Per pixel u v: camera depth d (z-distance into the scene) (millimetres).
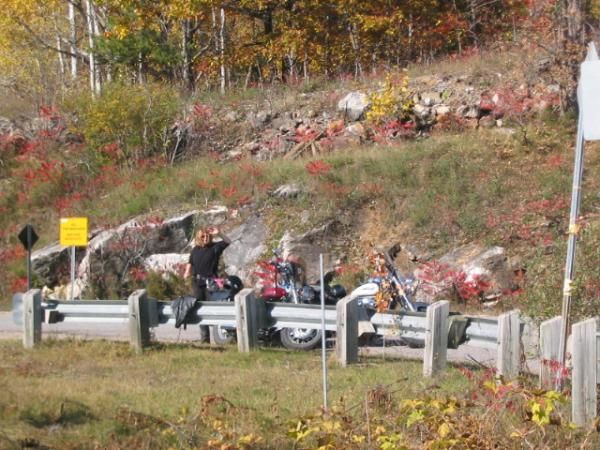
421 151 33188
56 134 40562
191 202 33688
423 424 11828
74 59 54844
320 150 36562
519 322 15852
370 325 18641
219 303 20250
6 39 52719
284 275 22484
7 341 21719
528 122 34406
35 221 36469
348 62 48500
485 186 30625
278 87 42219
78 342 21156
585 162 31344
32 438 11695
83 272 31625
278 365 18469
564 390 13492
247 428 12758
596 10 37469
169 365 18391
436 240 29344
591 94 13086
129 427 12695
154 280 30672
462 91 36125
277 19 49000
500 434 11820
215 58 49156
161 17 49250
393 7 46906
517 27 41750
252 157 37594
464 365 17828
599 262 16266
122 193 35531
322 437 11836
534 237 27594
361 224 30953
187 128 38844
